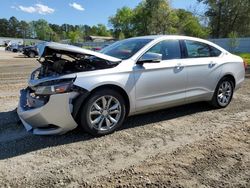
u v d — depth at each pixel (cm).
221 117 544
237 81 621
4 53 4000
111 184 308
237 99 695
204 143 418
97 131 432
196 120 523
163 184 308
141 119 521
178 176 325
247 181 317
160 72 483
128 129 470
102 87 427
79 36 11169
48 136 435
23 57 2861
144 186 304
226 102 609
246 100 685
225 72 588
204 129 477
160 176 324
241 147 406
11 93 766
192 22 6016
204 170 339
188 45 542
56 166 346
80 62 441
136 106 465
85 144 409
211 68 562
